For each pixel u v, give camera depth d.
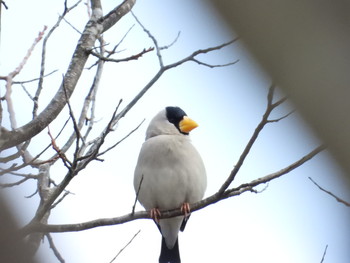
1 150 7.60
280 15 6.88
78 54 8.84
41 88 9.00
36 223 7.35
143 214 8.20
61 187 7.32
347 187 7.59
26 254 5.44
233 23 7.54
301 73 6.88
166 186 10.48
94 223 7.71
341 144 7.04
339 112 6.88
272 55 7.03
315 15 6.70
